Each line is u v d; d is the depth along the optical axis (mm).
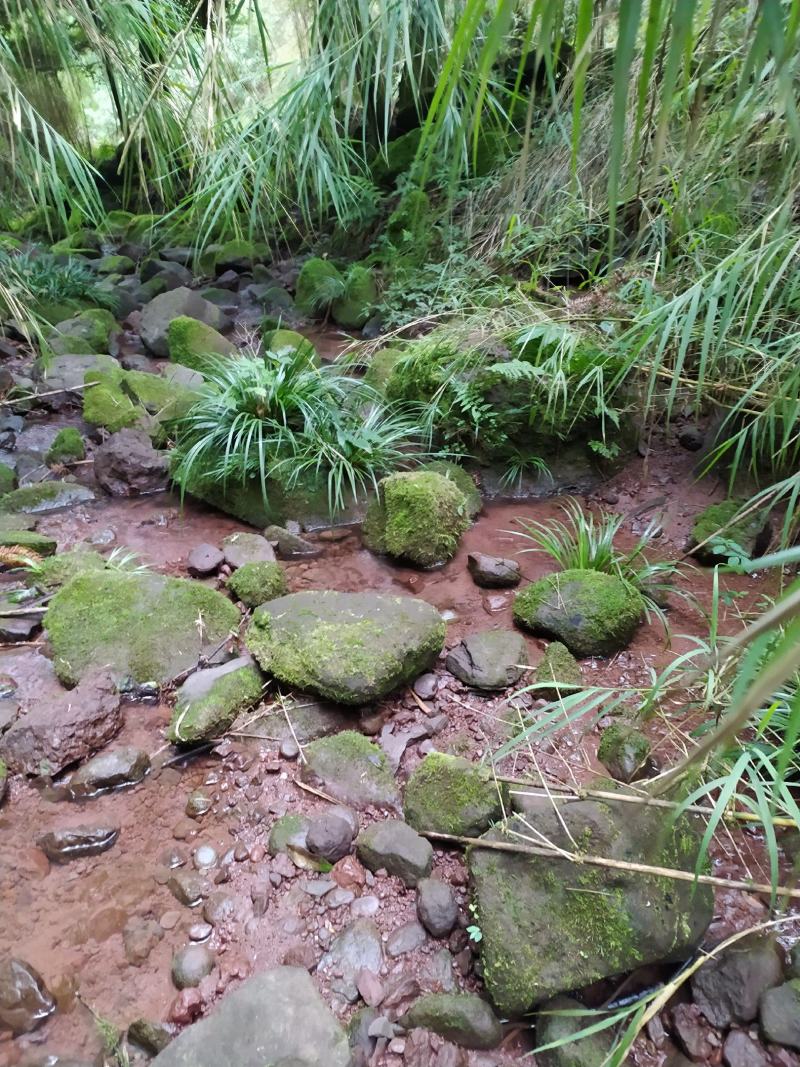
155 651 2092
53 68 4035
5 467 3213
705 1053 1201
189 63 3396
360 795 1693
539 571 2559
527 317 3238
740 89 633
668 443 3102
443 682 2047
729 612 2248
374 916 1439
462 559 2658
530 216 4129
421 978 1325
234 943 1400
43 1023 1284
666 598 2340
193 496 3137
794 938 1348
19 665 2125
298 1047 1160
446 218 4789
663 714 1835
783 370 2139
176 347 4430
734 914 1391
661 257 2941
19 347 4676
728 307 2066
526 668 2053
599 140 3719
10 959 1338
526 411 2961
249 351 4348
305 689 1918
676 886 1312
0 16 3621
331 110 2992
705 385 2529
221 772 1794
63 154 3381
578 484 3094
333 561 2678
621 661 2105
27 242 7664
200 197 3307
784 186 2084
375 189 5746
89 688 1894
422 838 1528
